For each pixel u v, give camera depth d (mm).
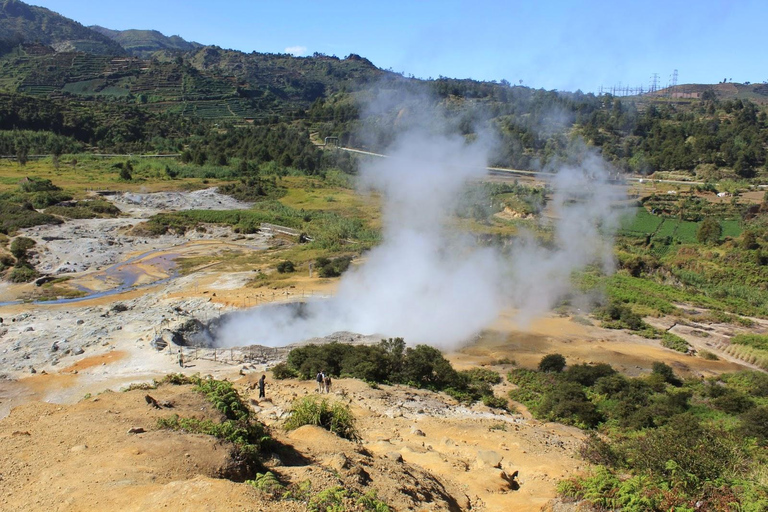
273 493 11398
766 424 25516
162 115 171875
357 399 25875
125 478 11531
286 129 153500
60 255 65188
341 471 13719
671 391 32688
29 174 104312
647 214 90500
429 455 18141
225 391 17156
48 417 15273
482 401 29625
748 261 67500
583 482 14516
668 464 14844
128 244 72500
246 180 108125
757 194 101000
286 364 32531
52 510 10492
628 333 45250
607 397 31266
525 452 19828
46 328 41031
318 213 86250
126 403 16125
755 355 40781
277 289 50531
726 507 13047
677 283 65625
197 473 12117
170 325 40094
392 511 12164
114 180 104562
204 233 78875
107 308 46719
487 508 14742
